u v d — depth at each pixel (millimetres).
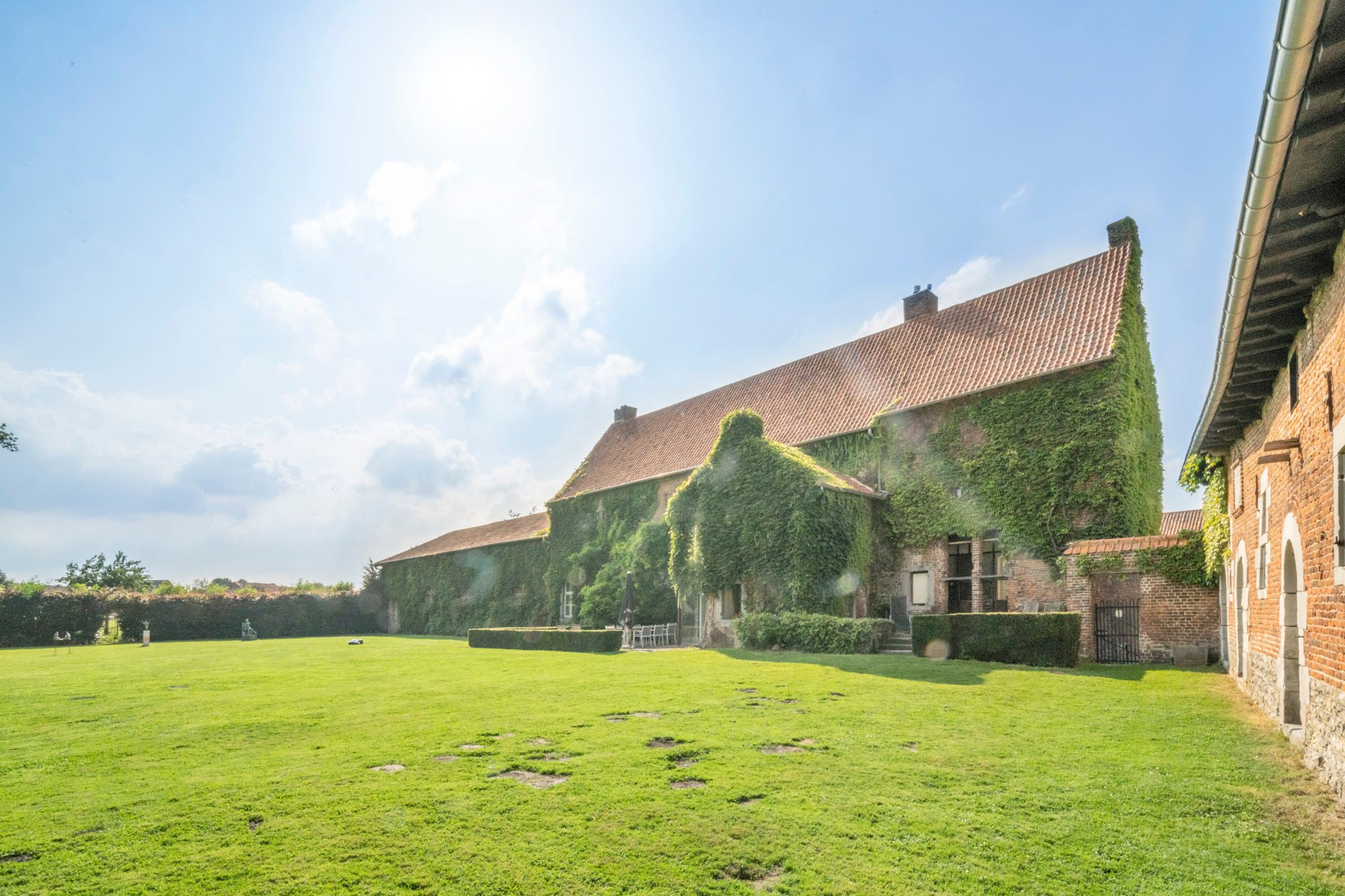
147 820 6043
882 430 24844
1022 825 5875
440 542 52844
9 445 31516
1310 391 7191
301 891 4734
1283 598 8945
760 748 8281
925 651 17750
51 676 17828
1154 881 4918
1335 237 5996
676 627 29359
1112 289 21891
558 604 38188
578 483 39656
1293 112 4402
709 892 4727
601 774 7145
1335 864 5168
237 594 49062
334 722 10156
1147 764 7590
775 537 22969
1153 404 23078
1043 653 15844
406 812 6109
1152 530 21828
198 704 12133
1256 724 9516
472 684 14141
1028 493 20875
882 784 6879
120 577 58688
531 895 4688
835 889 4758
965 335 25141
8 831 5852
